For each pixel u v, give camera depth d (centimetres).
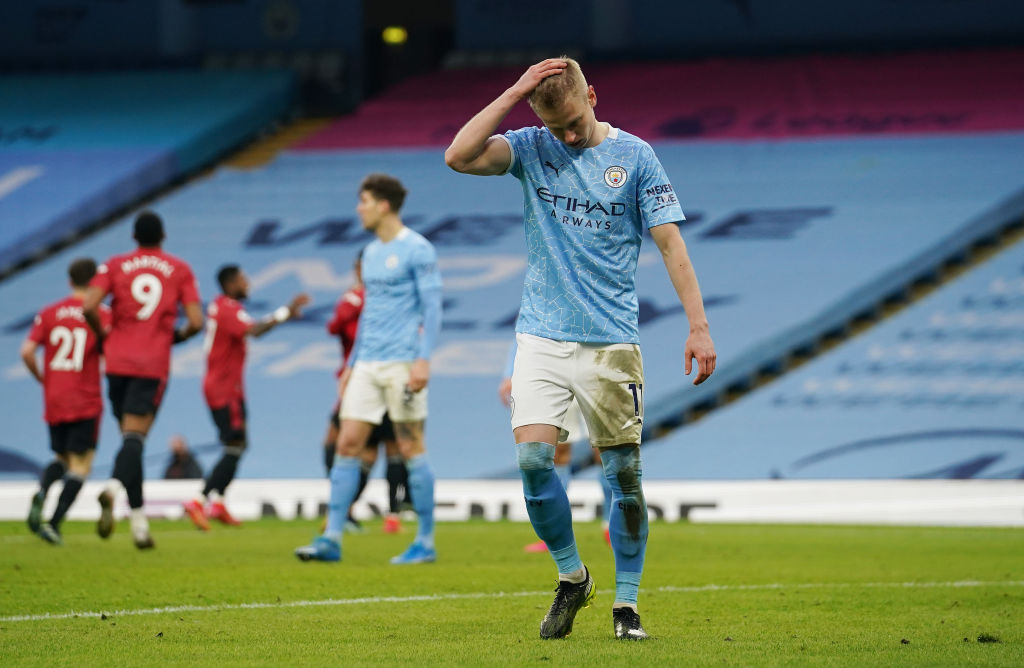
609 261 1490
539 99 1470
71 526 4353
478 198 8281
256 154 9394
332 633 1579
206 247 8056
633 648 1421
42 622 1691
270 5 10200
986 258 7544
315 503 5103
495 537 3812
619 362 1478
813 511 4875
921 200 7575
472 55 10081
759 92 9062
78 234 8669
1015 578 2472
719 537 3866
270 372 6900
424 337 2756
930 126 8331
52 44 10350
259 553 3039
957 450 5784
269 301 7488
